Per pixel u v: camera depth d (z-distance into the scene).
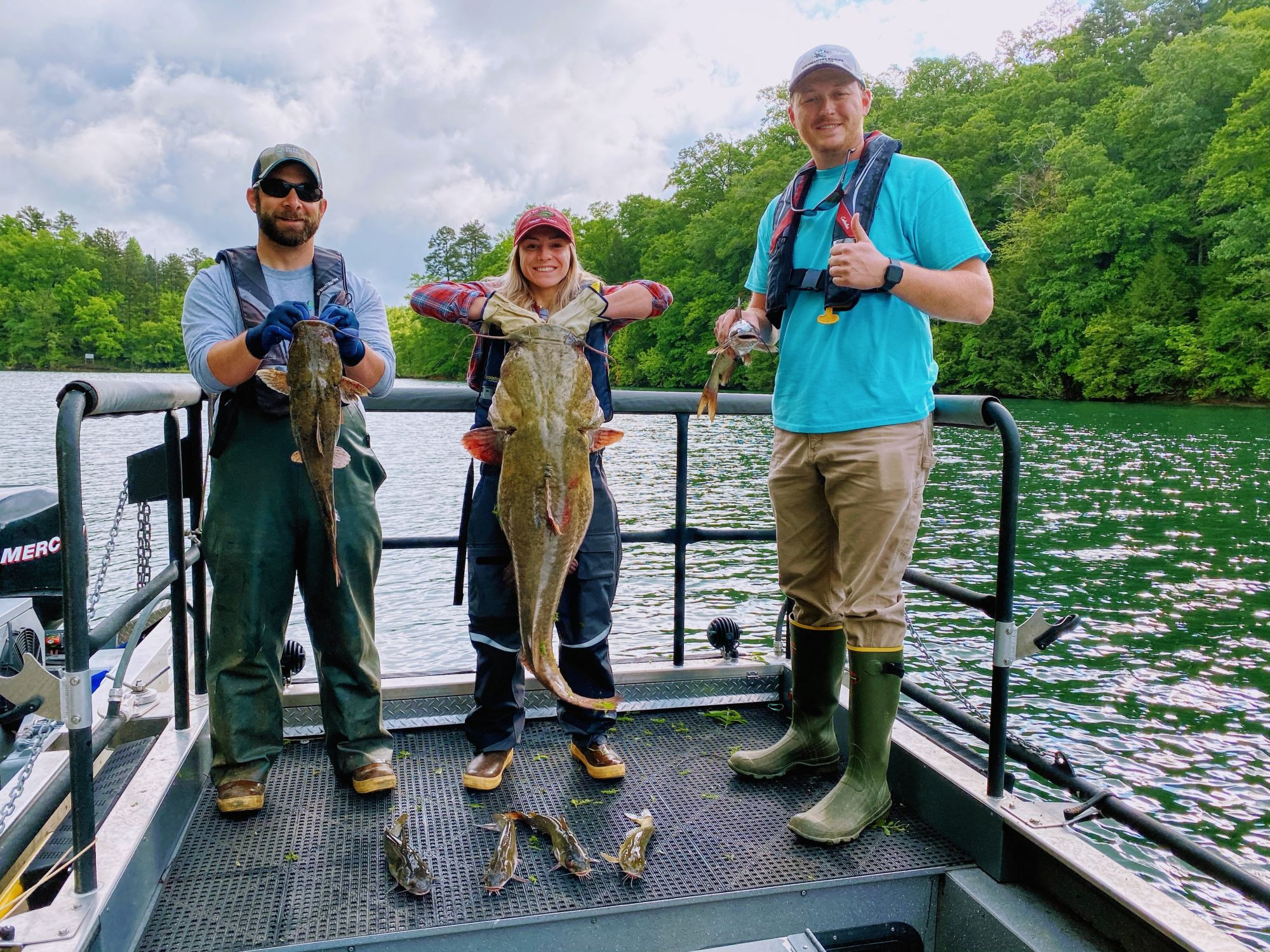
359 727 3.10
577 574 3.08
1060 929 2.29
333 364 2.65
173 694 3.41
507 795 3.07
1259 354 38.59
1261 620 10.57
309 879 2.50
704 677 3.93
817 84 2.82
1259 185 39.75
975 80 65.00
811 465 2.95
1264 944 4.85
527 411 2.55
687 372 57.94
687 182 72.44
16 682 2.02
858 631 2.80
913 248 2.79
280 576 2.96
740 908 2.45
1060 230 45.16
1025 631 2.56
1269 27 48.75
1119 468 22.88
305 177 2.94
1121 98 50.97
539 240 2.98
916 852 2.69
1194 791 6.50
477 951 2.29
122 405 2.30
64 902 2.04
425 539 3.69
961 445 27.80
